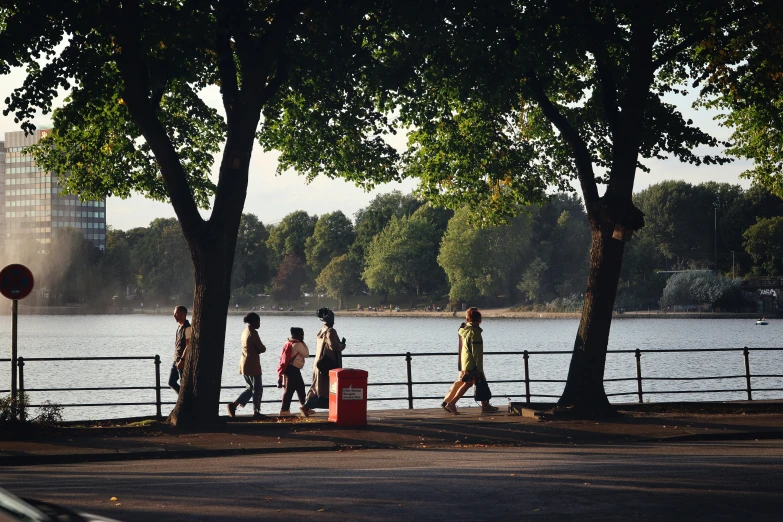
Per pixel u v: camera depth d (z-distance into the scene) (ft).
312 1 56.24
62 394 119.55
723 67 70.28
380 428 55.11
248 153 57.21
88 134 70.64
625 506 30.17
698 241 534.37
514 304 517.14
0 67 53.36
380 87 63.36
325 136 74.23
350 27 57.31
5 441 48.73
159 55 56.34
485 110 70.69
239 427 54.70
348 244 632.38
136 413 100.12
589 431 54.29
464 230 444.96
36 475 38.55
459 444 50.80
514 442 51.39
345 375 55.83
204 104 71.67
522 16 58.90
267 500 31.35
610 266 61.87
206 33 52.34
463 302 531.09
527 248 464.65
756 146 89.35
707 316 446.60
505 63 56.39
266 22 57.41
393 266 527.40
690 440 52.44
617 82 67.26
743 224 521.24
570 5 57.47
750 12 60.90
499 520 28.04
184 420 55.16
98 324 488.02
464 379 62.59
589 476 36.50
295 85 66.64
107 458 45.11
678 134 69.00
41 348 270.26
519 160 76.95
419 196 82.74
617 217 61.31
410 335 354.33
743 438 53.36
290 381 63.62
